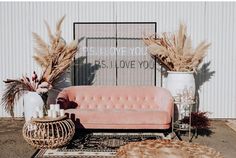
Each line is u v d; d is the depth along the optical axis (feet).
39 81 19.66
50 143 15.03
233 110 22.79
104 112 17.60
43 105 18.95
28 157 14.65
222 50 22.44
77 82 22.67
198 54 20.27
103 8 22.29
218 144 16.61
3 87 22.88
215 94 22.70
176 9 22.21
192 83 20.08
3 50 22.74
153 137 17.71
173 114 18.07
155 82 22.56
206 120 18.16
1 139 17.58
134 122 17.39
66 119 15.88
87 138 17.47
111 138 17.49
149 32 22.29
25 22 22.53
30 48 22.65
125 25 22.33
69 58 20.62
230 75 22.58
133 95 19.92
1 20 22.61
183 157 10.18
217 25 22.30
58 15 22.44
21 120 22.16
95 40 22.50
